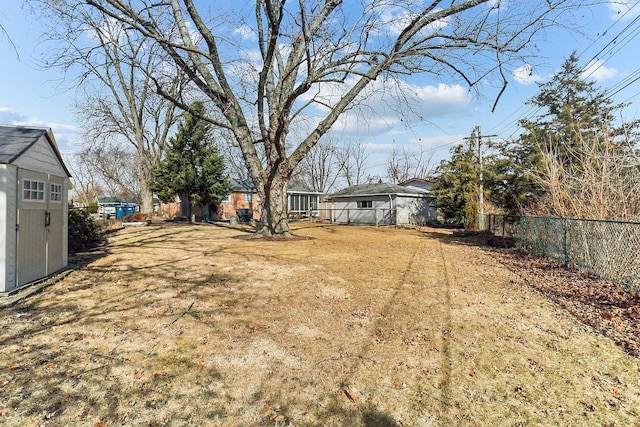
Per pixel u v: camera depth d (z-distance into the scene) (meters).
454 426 2.31
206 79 10.93
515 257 9.61
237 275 6.50
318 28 9.12
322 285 5.91
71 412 2.40
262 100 10.77
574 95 15.85
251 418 2.39
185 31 10.47
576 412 2.45
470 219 18.45
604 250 6.54
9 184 5.00
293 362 3.18
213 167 20.88
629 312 4.52
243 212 27.52
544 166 10.65
